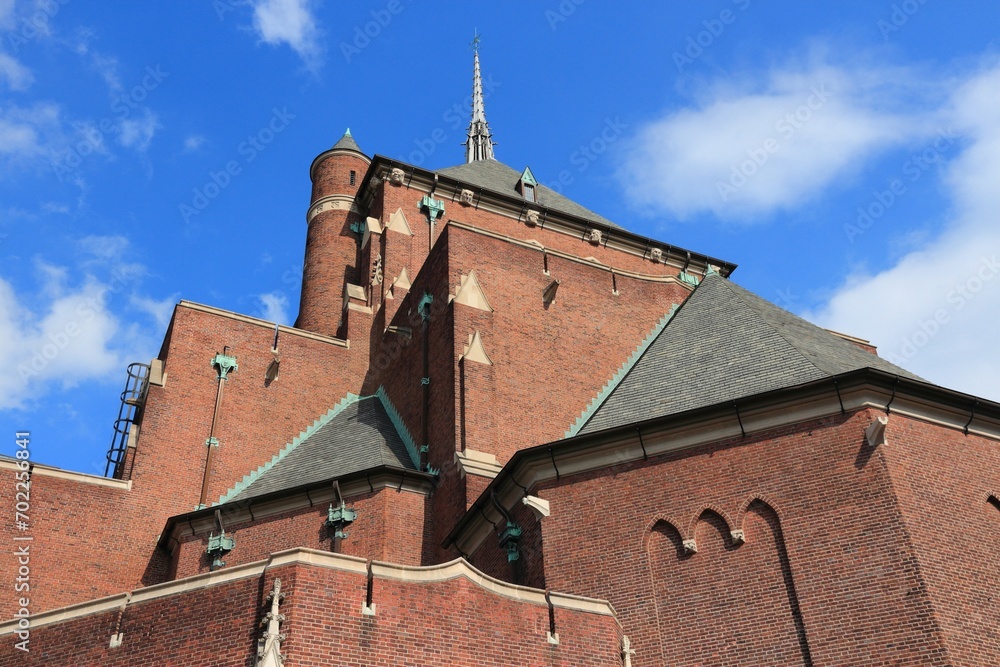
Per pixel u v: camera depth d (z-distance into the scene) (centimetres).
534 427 3356
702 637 2331
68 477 3434
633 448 2639
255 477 3744
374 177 5047
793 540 2352
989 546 2356
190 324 3991
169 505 3559
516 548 2738
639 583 2448
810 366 2650
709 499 2488
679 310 3394
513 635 2156
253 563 2055
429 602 2084
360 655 1945
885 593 2203
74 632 2088
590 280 3862
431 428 3428
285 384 4028
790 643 2241
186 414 3778
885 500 2309
